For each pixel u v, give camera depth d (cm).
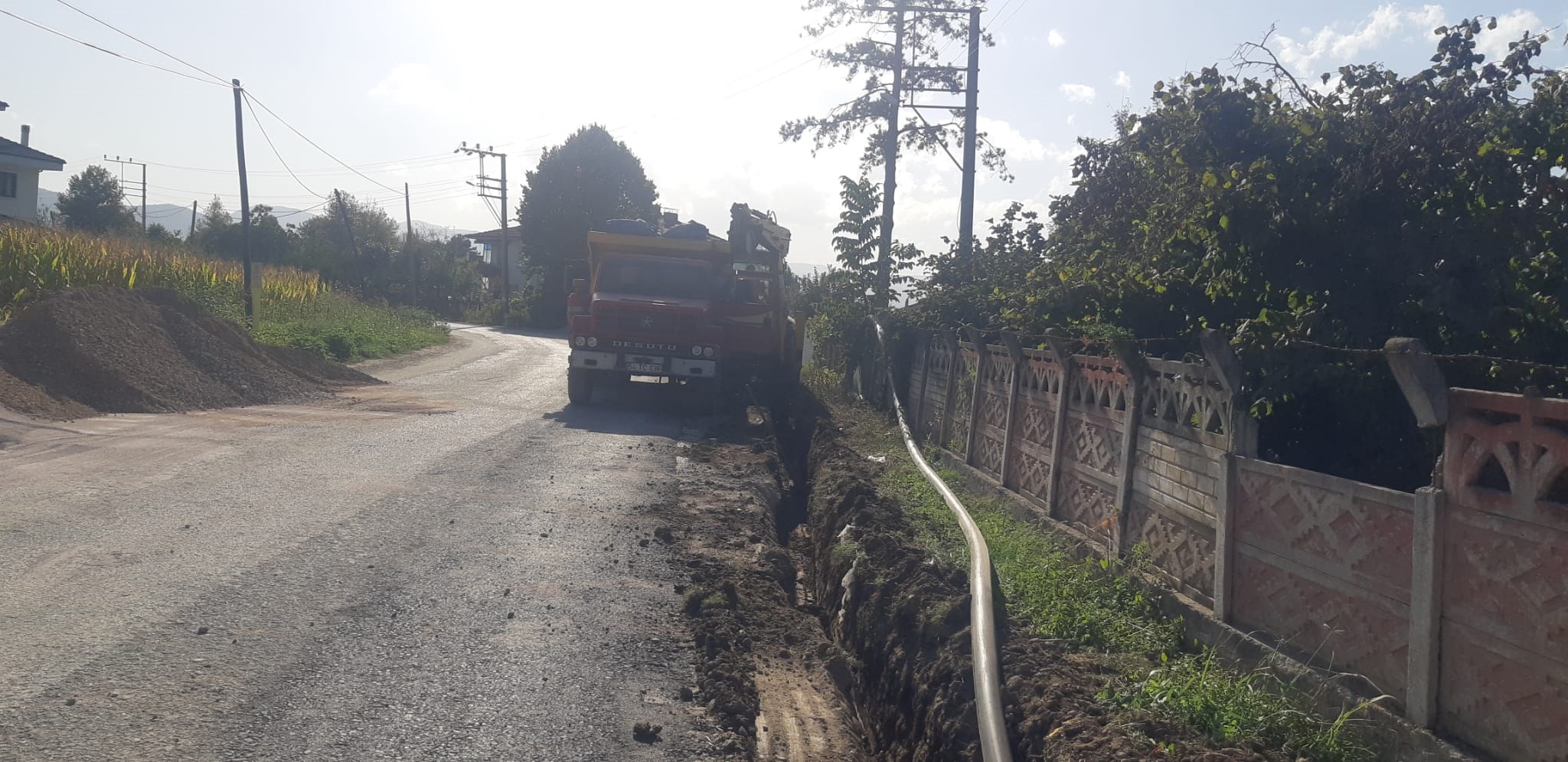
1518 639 378
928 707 574
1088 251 1020
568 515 915
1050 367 926
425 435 1309
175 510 842
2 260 2111
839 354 2258
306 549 751
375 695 519
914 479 1126
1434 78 662
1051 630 614
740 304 1786
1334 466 645
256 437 1220
